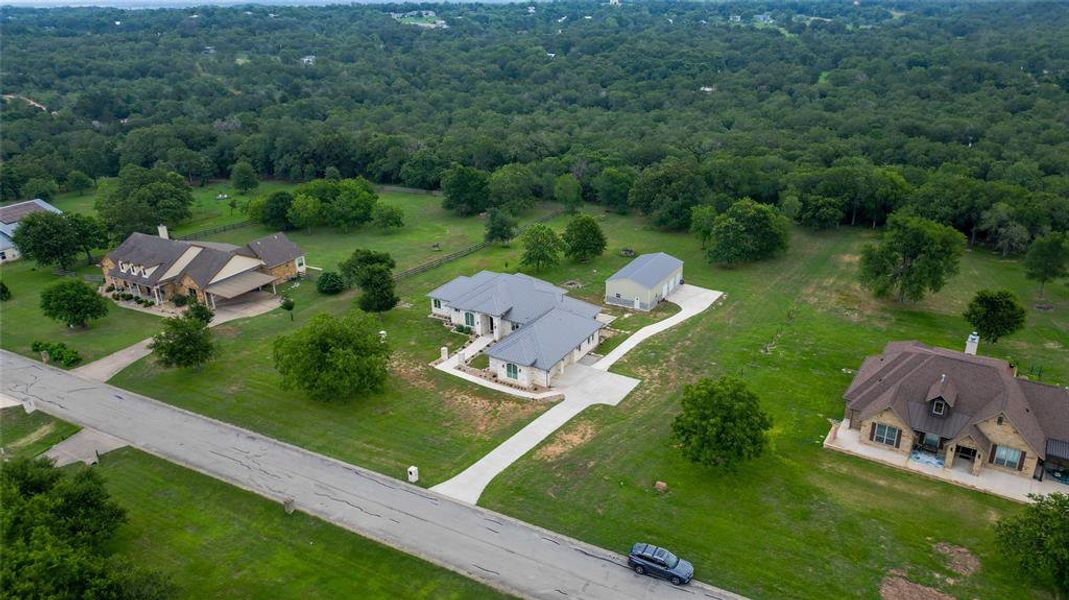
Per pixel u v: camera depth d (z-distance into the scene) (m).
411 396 57.41
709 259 88.88
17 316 77.06
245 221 117.38
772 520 41.31
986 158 114.19
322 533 41.44
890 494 43.41
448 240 105.12
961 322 69.94
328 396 54.72
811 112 149.25
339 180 135.00
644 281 75.69
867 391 50.03
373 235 108.88
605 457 48.00
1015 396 46.03
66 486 38.09
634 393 56.97
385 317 74.62
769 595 35.91
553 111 171.50
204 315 69.50
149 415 55.47
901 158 121.44
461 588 37.09
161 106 168.25
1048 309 72.25
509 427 52.31
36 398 58.62
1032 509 36.28
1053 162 110.25
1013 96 150.25
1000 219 87.69
